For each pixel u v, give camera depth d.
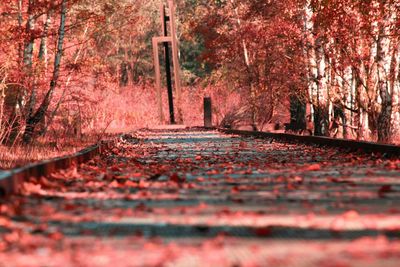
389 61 35.38
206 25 72.56
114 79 46.56
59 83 38.06
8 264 6.78
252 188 12.80
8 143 32.56
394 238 7.62
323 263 6.44
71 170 16.55
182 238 7.98
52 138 36.22
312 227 8.44
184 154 24.78
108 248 7.42
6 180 11.16
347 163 18.22
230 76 72.06
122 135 36.44
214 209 10.19
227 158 22.03
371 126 40.88
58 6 34.56
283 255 6.92
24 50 34.75
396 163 17.48
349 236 7.83
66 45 54.44
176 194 12.19
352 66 37.00
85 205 10.74
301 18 45.25
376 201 10.73
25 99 36.97
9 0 37.00
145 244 7.54
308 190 12.32
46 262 6.82
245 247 7.38
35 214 9.82
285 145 29.53
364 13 33.81
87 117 46.53
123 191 12.76
